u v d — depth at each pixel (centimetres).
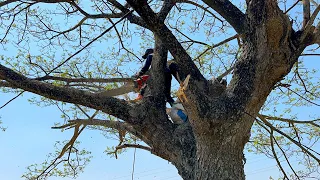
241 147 551
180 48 530
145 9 488
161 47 607
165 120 603
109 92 688
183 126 600
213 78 581
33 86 541
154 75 618
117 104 579
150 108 597
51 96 547
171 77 632
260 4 533
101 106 570
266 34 533
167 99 630
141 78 626
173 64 618
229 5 596
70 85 686
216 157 533
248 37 553
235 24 594
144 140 645
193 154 572
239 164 543
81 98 559
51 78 638
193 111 520
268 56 541
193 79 538
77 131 758
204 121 524
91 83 738
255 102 546
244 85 543
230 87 552
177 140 588
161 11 611
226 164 531
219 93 562
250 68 546
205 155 539
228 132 534
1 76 532
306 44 573
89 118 717
